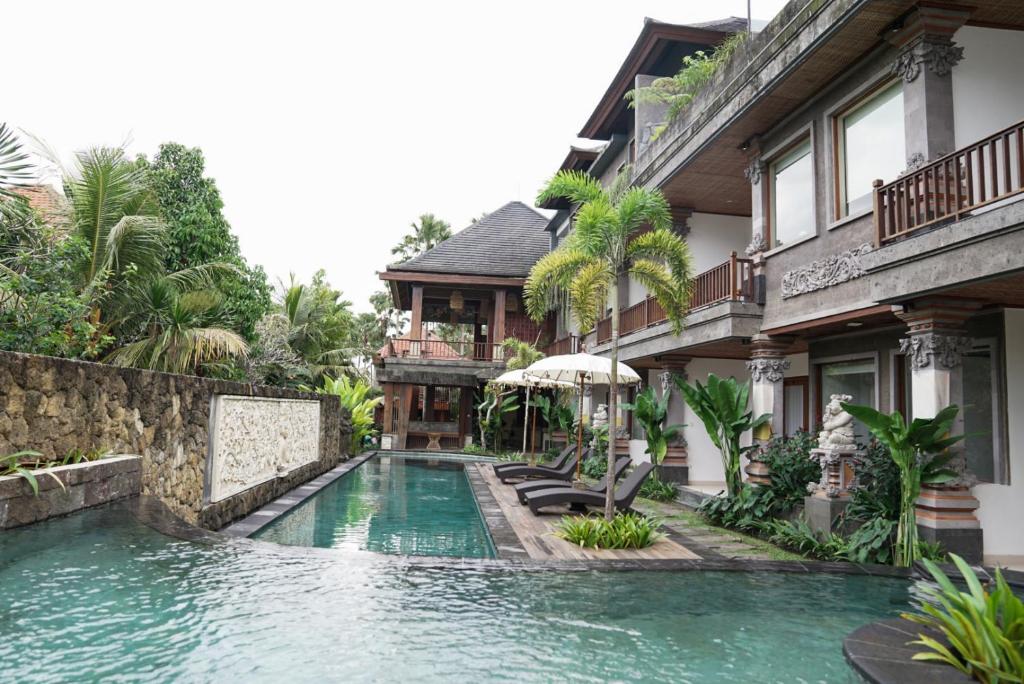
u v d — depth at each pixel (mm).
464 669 3428
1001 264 5473
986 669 3232
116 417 6082
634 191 7957
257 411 10320
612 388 8133
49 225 10281
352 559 5590
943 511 6719
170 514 6016
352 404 21547
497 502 11391
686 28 15672
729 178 12438
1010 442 7492
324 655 3443
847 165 8602
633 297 17672
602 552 7254
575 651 3832
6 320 7852
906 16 7062
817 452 8094
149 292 11281
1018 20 7027
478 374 25500
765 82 8898
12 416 4695
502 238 29312
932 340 6645
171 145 18562
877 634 4133
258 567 4984
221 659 3264
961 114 6965
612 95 18547
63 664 3031
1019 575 5973
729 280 10586
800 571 6340
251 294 19453
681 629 4387
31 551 4426
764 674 3613
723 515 9727
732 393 9844
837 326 9367
